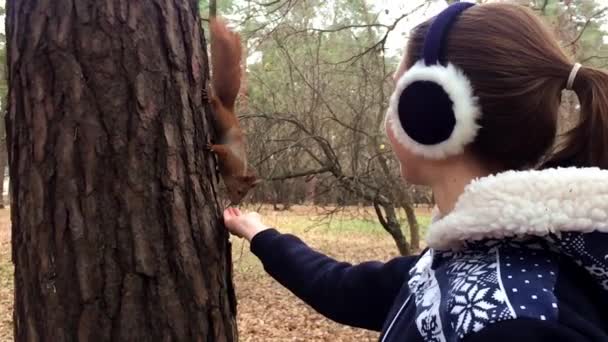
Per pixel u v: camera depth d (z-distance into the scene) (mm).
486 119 1202
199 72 2342
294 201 10680
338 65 10055
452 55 1241
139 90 2113
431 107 1240
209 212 2268
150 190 2109
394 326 1371
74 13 2094
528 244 1144
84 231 2059
